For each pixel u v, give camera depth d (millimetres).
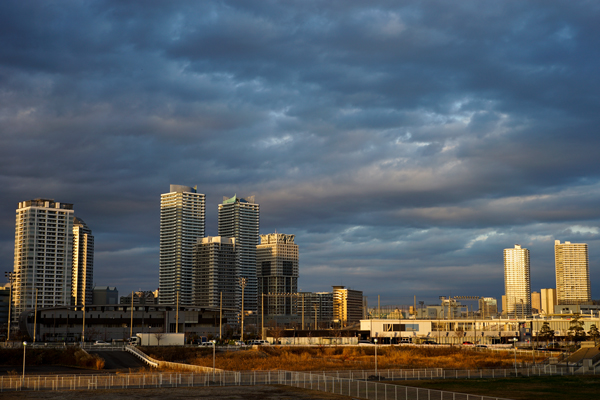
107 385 104188
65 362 167250
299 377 110188
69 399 90125
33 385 103188
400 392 90188
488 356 194750
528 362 172375
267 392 96875
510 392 101125
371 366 155375
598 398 94000
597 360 154875
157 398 90938
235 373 112688
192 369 131375
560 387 108750
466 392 100375
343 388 97125
